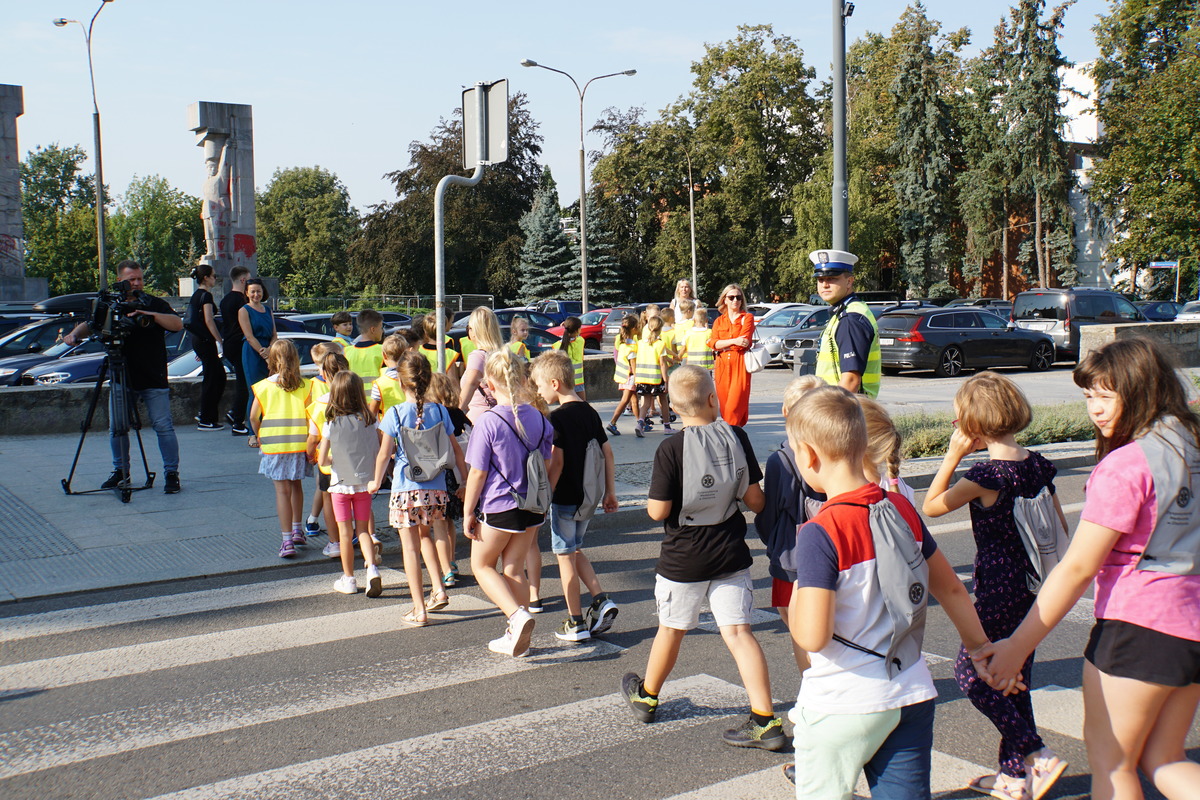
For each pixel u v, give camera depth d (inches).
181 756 163.3
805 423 110.7
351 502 261.6
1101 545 106.3
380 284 2342.5
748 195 2165.4
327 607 250.8
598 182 2317.9
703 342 509.4
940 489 151.9
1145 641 105.9
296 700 188.4
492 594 207.5
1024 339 950.4
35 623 235.8
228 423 551.5
